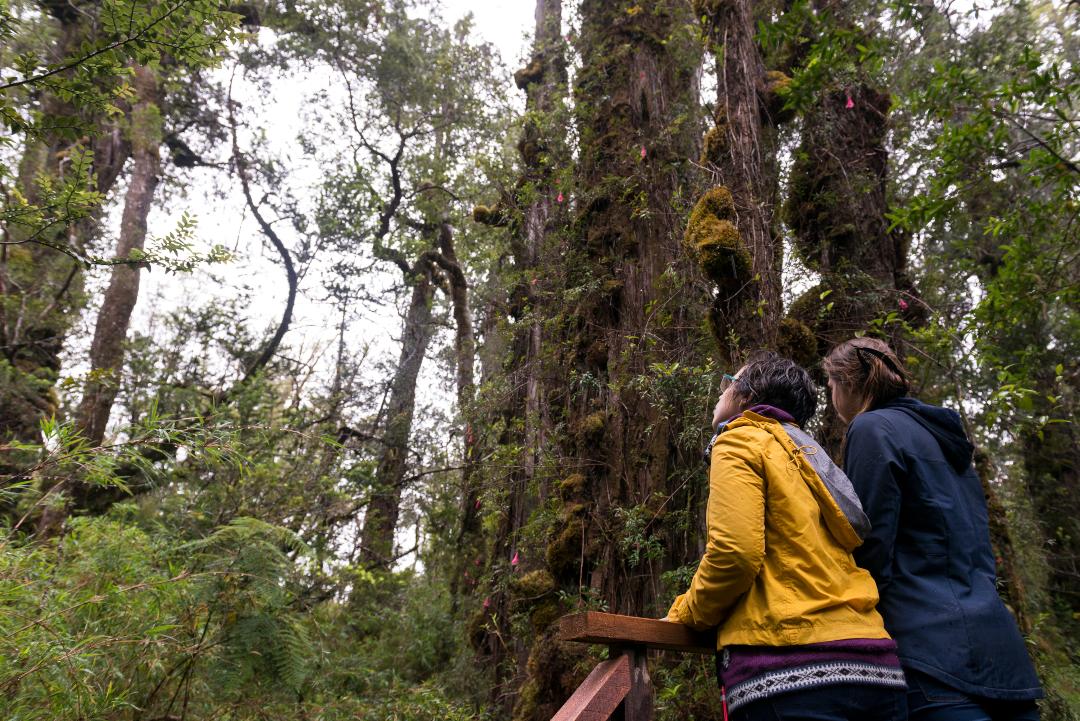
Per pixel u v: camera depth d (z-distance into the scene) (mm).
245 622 4602
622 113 7023
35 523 5570
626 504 5645
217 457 4328
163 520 6684
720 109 5176
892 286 5414
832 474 1920
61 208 4605
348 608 9156
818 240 5598
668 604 4758
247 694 4770
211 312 11141
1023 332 7199
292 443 8633
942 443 2043
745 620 1761
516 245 9086
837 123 5730
